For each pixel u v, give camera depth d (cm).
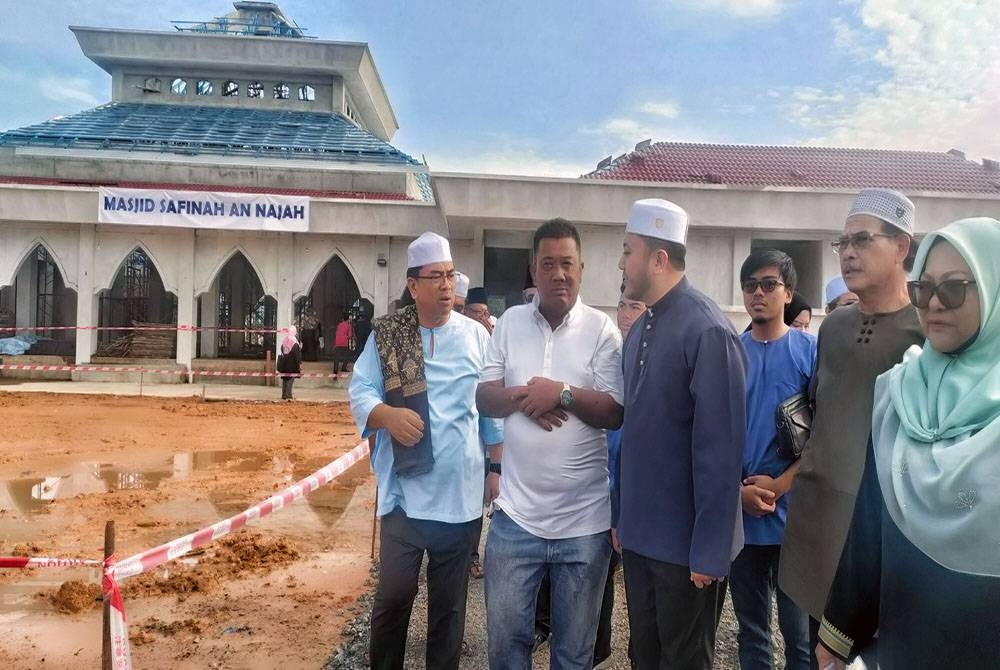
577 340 331
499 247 2103
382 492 369
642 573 289
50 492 862
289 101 3250
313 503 826
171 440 1241
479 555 622
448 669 367
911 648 177
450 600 366
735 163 2450
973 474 159
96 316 2223
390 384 367
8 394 1802
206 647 446
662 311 293
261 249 2223
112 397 1812
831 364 304
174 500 830
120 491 870
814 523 300
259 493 872
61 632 468
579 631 317
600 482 326
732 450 265
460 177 1752
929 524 168
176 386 2116
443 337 382
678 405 279
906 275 291
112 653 349
